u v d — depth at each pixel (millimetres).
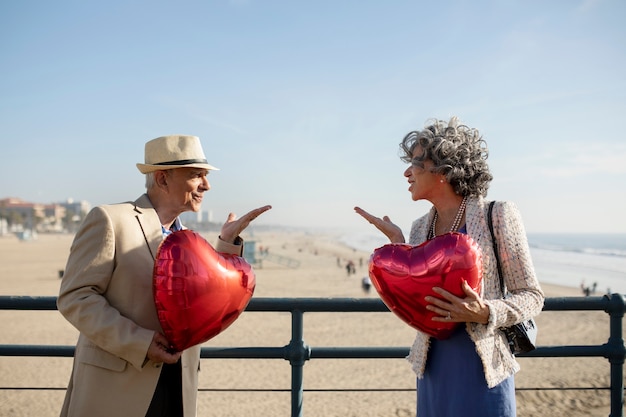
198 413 7891
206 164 2424
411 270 2020
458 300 1929
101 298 2164
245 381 10055
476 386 2072
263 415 7727
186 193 2428
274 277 40625
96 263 2176
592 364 10406
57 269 45812
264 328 15391
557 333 14992
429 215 2381
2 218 182875
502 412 2070
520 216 2129
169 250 2104
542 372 9859
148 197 2473
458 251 1963
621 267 58250
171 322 2100
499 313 1942
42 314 18125
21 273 41438
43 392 8727
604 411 7094
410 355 2316
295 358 2680
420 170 2191
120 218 2271
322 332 14781
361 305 2682
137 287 2246
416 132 2258
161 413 2326
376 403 8109
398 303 2094
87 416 2176
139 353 2111
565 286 38531
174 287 2066
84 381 2213
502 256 2072
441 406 2156
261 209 2570
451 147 2109
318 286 33125
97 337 2107
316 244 131750
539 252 92875
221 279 2127
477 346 2021
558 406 7305
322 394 8695
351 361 11477
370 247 118250
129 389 2197
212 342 13602
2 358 11422
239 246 2604
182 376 2334
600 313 18188
